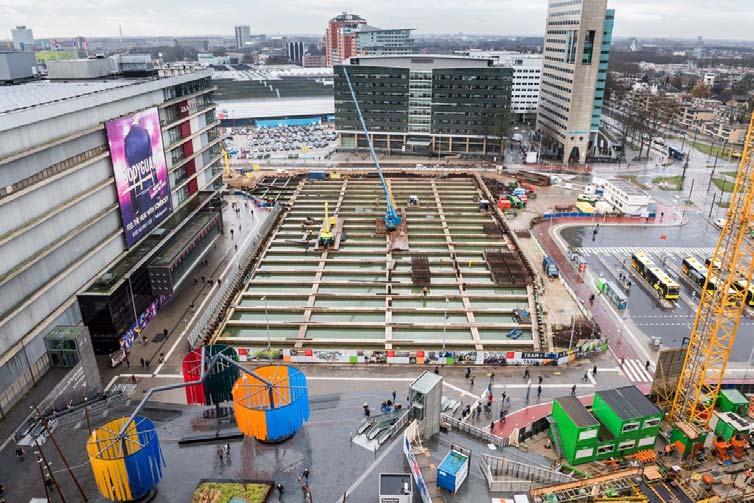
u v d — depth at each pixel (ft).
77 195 285.64
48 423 219.20
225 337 317.42
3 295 236.43
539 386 265.54
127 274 304.50
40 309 259.80
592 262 425.28
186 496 181.16
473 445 202.08
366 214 511.40
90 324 290.76
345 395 244.22
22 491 186.50
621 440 229.25
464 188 598.34
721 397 257.55
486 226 482.28
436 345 310.45
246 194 572.10
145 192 352.08
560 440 233.35
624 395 241.35
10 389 237.45
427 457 192.95
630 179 654.94
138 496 172.65
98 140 303.07
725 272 236.22
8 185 237.45
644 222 513.45
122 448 173.47
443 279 392.27
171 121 402.72
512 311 345.72
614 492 198.08
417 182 613.93
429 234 467.52
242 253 429.79
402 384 275.80
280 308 348.38
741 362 295.89
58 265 272.31
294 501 178.29
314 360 295.48
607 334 323.98
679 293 377.50
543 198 580.30
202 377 173.78
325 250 430.20
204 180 463.83
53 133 264.11
